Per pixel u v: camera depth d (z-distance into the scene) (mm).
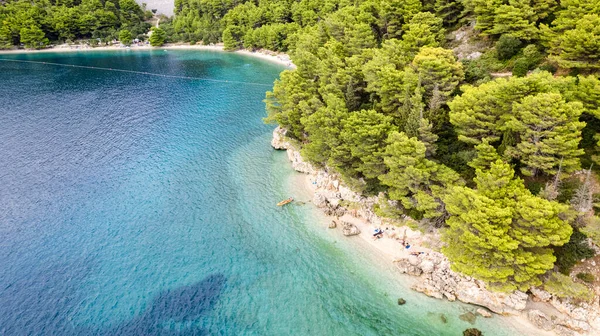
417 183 56625
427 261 55156
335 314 51062
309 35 118812
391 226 62188
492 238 44469
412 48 80938
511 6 72062
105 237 66562
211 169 87688
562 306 46250
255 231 67188
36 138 104500
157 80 163875
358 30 92188
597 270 46344
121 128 111750
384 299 52500
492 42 79375
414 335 47312
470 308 49750
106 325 50625
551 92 49031
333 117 68812
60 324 50969
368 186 67750
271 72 167000
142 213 72688
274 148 96188
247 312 52031
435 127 61562
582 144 53312
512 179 51875
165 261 61125
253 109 124188
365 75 72875
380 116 61969
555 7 71625
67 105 132000
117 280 57688
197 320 51094
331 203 71188
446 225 57562
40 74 175125
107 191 79562
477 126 55469
